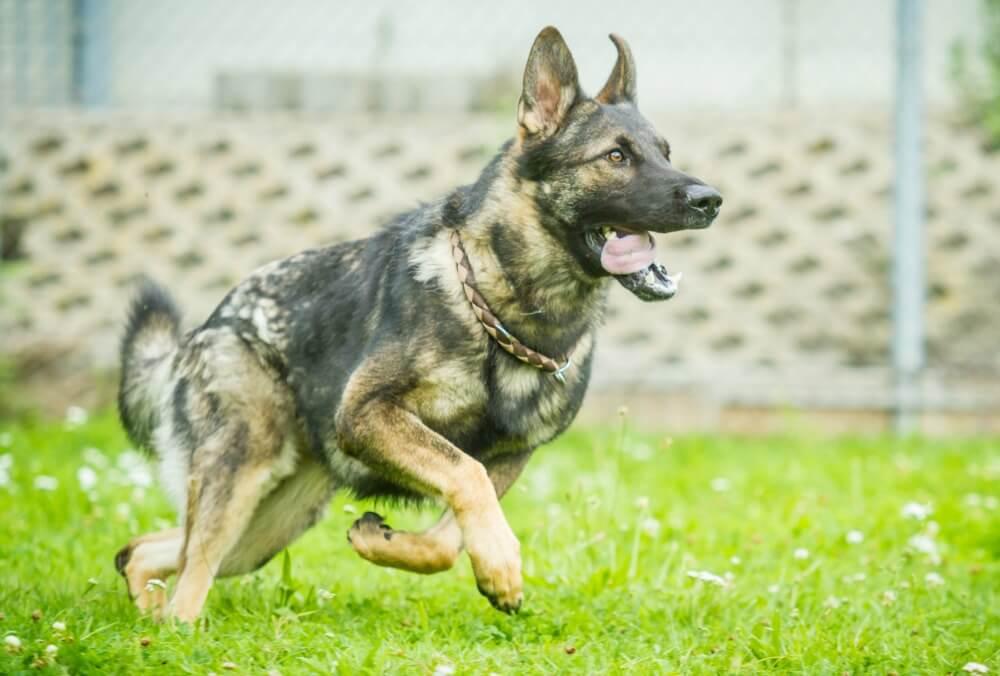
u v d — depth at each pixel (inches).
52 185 408.5
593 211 178.1
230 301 193.3
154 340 208.2
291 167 408.5
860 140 393.1
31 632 156.3
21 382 385.7
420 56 403.5
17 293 403.5
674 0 389.7
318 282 189.0
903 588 194.9
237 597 186.4
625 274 174.1
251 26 403.5
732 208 398.3
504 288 176.1
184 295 404.8
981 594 199.9
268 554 198.4
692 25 391.5
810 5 391.5
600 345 398.6
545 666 153.4
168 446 193.8
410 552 169.8
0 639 152.2
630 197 176.6
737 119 398.3
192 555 181.5
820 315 396.5
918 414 378.6
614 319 399.9
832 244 394.6
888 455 334.0
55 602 176.4
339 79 412.8
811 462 318.3
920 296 378.0
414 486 167.6
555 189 177.6
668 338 398.0
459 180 404.2
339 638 159.5
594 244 180.1
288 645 155.2
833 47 391.9
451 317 173.0
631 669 152.3
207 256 406.9
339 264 189.8
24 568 198.1
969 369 385.7
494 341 174.1
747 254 397.7
